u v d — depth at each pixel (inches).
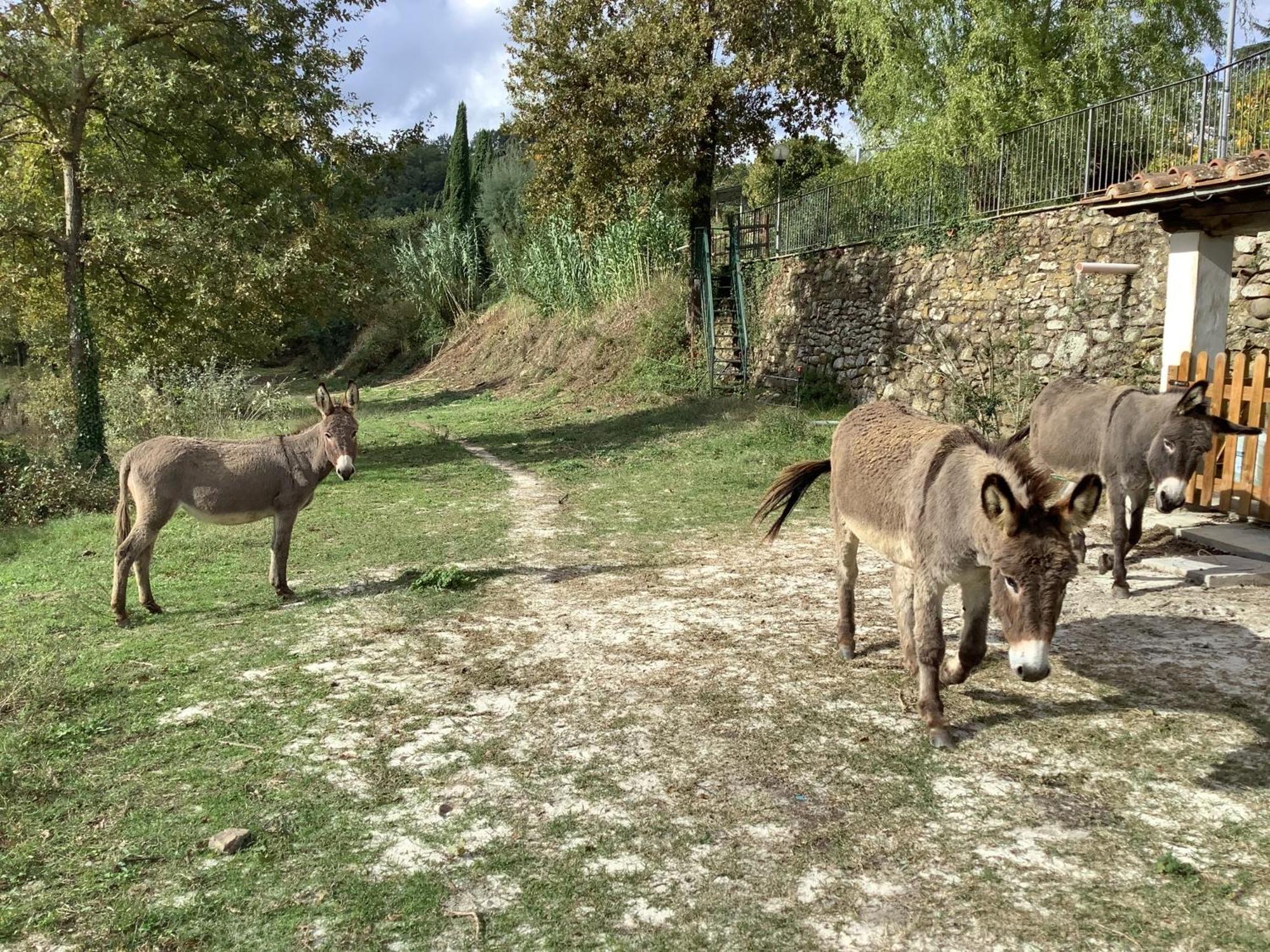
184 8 589.0
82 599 276.4
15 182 645.9
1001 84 655.1
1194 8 633.0
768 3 734.5
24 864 132.3
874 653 219.0
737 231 883.4
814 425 629.0
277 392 797.9
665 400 820.0
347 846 138.4
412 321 1641.2
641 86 725.9
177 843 139.0
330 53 674.2
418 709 189.9
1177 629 228.1
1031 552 131.3
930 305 628.7
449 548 346.9
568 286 1207.6
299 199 647.8
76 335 554.9
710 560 321.1
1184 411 244.5
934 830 140.2
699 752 167.8
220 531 378.6
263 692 199.8
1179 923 116.6
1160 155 472.4
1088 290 496.7
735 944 114.8
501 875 130.8
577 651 225.3
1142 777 154.5
